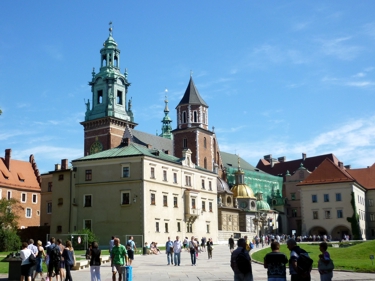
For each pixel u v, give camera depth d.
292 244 18.75
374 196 132.88
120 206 81.81
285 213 159.12
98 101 137.75
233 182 151.00
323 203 119.31
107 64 139.62
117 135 134.12
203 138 132.62
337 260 45.81
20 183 122.06
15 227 81.06
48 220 103.19
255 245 93.69
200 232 95.94
